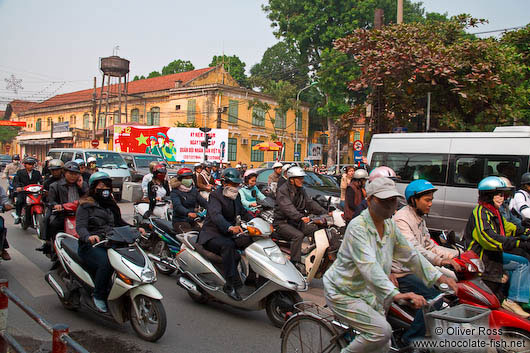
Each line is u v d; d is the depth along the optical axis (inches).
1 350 132.7
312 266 240.4
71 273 194.9
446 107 480.1
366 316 110.7
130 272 172.7
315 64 1473.9
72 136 1808.6
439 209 376.2
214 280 209.3
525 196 241.8
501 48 464.4
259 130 1547.7
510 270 195.8
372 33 476.7
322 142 1878.7
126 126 1178.0
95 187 189.9
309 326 131.6
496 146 351.3
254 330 191.3
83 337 178.9
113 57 1482.5
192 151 1127.0
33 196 366.0
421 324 125.2
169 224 277.3
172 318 204.7
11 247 337.1
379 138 425.1
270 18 1483.8
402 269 144.2
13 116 2578.7
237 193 211.9
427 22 513.7
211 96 1405.0
